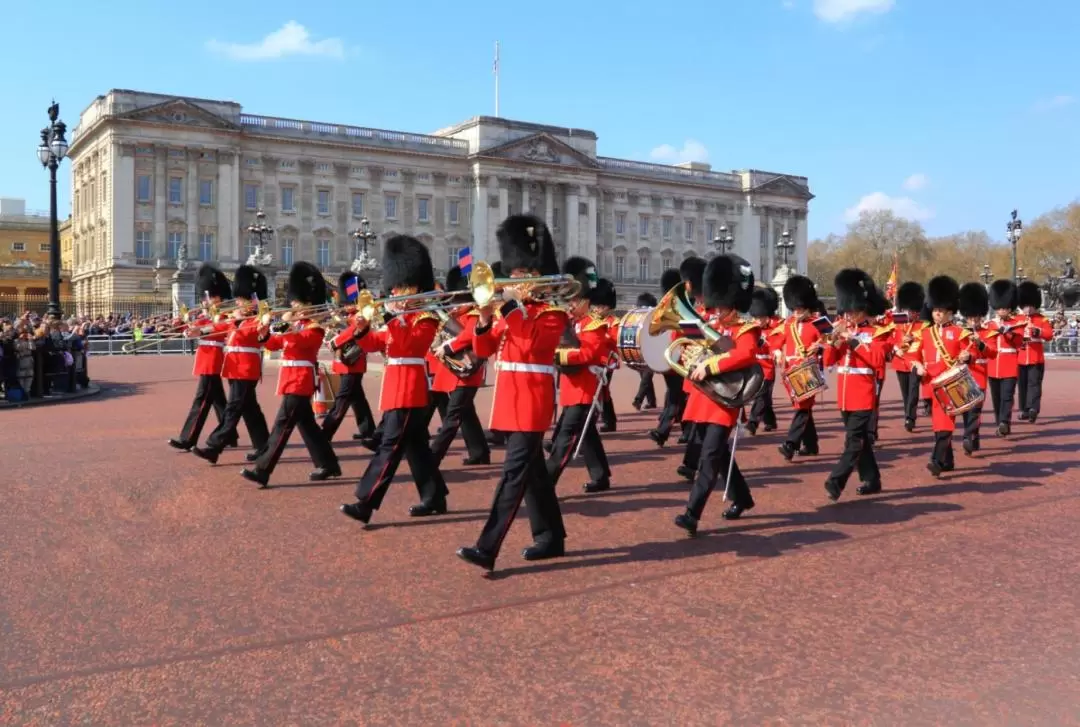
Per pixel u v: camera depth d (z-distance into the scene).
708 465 7.91
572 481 10.74
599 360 9.27
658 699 4.74
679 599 6.30
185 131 71.12
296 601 6.24
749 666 5.16
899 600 6.28
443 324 8.59
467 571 6.95
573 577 6.80
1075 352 47.00
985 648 5.43
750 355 7.65
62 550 7.49
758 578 6.79
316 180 77.69
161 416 17.38
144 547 7.59
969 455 12.81
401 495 9.72
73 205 81.44
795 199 103.25
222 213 72.50
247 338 11.23
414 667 5.14
